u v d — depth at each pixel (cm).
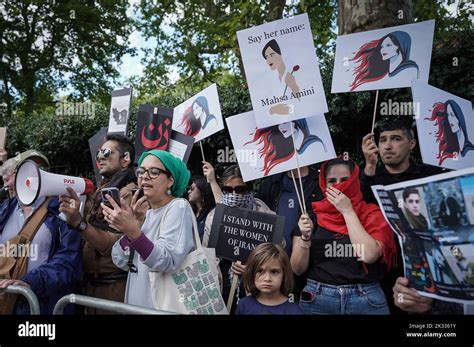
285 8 1063
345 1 559
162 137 438
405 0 541
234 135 377
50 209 304
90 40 1970
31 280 274
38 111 1995
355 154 655
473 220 229
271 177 398
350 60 369
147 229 268
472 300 234
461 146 335
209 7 1300
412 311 264
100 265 315
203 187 448
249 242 315
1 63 1944
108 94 2058
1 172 346
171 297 253
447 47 590
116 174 346
